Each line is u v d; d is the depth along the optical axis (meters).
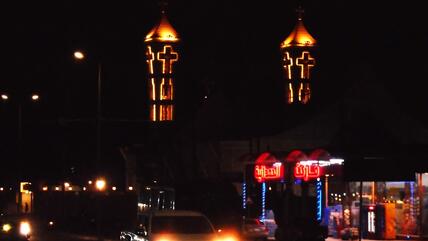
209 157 52.97
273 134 51.38
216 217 40.91
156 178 60.41
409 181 34.72
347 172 33.81
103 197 50.16
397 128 49.44
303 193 37.56
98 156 39.38
